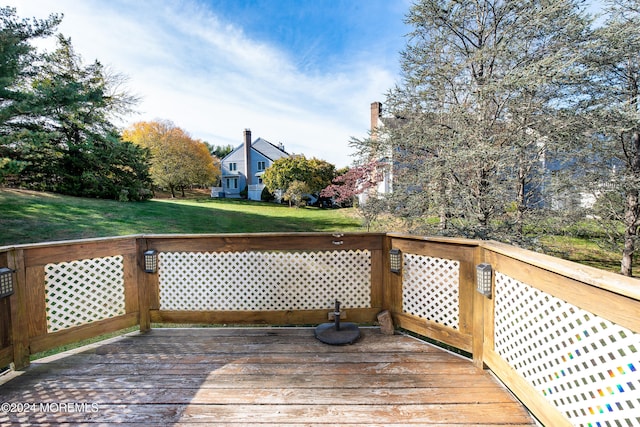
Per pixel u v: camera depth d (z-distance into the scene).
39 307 2.47
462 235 5.37
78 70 12.41
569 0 4.87
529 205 5.93
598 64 5.18
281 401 2.00
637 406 1.25
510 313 2.04
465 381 2.21
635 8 5.34
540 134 5.18
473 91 5.56
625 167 6.25
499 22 5.52
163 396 2.05
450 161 5.14
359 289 3.13
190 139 24.14
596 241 7.12
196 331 3.08
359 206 7.49
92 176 12.71
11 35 7.97
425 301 2.76
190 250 3.09
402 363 2.46
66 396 2.06
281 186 21.62
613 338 1.37
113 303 2.88
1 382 2.22
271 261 3.10
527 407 1.87
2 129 8.68
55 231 7.80
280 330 3.09
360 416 1.85
